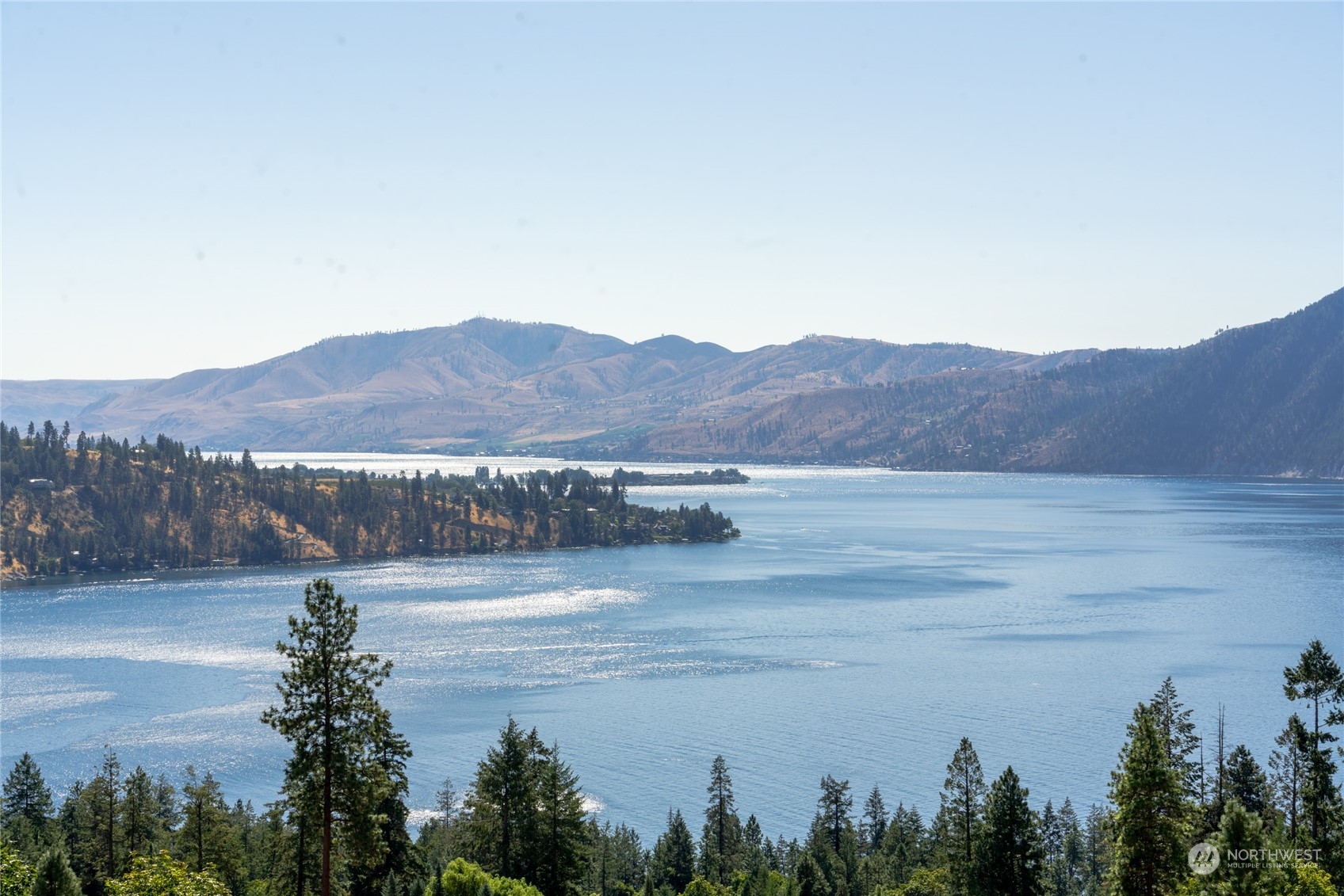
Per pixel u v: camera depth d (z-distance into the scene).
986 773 172.38
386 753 81.81
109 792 119.81
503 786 110.25
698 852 145.38
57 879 77.56
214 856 112.88
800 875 128.00
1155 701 113.94
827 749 185.75
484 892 92.06
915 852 136.88
